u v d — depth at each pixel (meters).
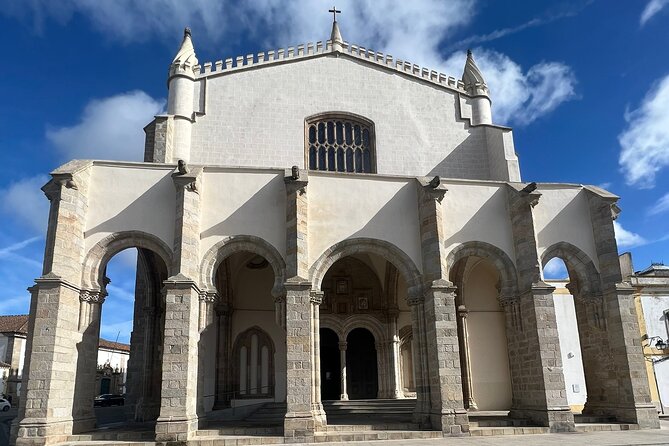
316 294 22.55
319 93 31.33
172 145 28.72
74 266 21.12
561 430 21.69
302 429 19.83
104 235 22.20
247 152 29.69
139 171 23.09
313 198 23.81
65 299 20.33
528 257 23.81
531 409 22.89
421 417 21.89
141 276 28.42
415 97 32.28
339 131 31.48
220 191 23.25
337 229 23.59
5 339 57.62
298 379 20.53
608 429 22.45
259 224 23.02
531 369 23.11
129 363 27.42
